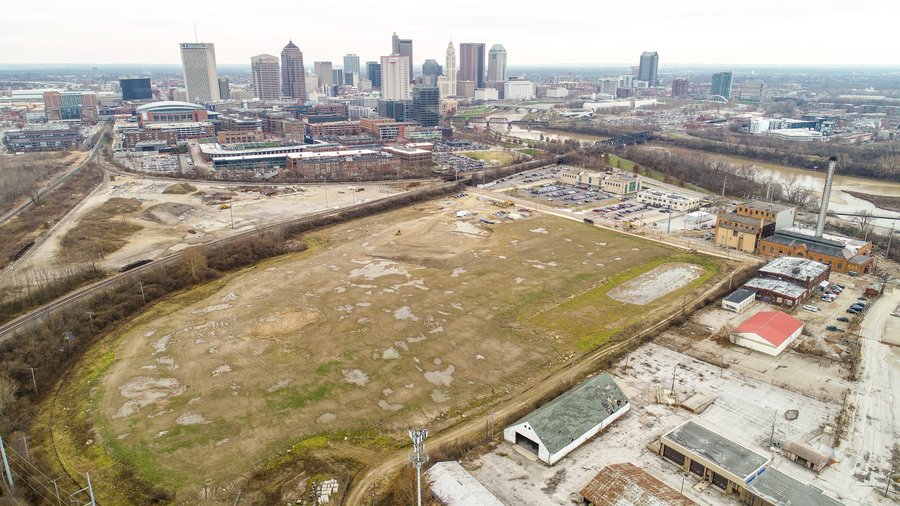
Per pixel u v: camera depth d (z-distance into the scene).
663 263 171.88
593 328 128.50
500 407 97.94
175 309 138.00
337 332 123.94
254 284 153.50
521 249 182.25
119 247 179.25
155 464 82.62
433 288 149.25
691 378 107.44
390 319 130.38
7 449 84.62
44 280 146.00
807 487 75.94
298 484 78.94
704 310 138.50
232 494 76.88
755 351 117.75
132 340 121.50
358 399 99.50
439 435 90.19
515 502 76.25
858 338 122.94
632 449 87.50
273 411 95.75
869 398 100.44
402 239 193.62
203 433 89.75
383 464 83.50
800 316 134.25
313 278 157.12
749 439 89.44
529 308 138.38
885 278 158.88
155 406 97.06
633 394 102.00
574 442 86.50
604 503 72.38
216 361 111.94
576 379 105.69
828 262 165.50
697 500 76.88
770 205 193.00
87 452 85.62
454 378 106.94
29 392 100.62
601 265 168.38
